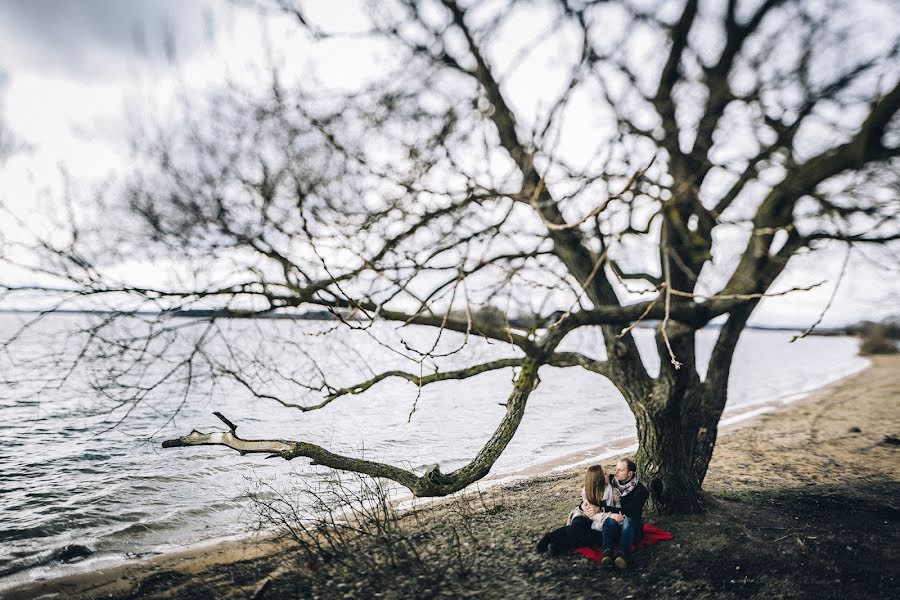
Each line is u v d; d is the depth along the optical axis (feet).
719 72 18.39
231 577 24.12
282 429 65.46
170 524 33.83
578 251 23.54
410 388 112.37
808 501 30.09
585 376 150.10
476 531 26.50
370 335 15.61
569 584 20.06
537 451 56.29
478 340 22.88
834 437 55.36
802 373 172.35
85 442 58.03
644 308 20.06
